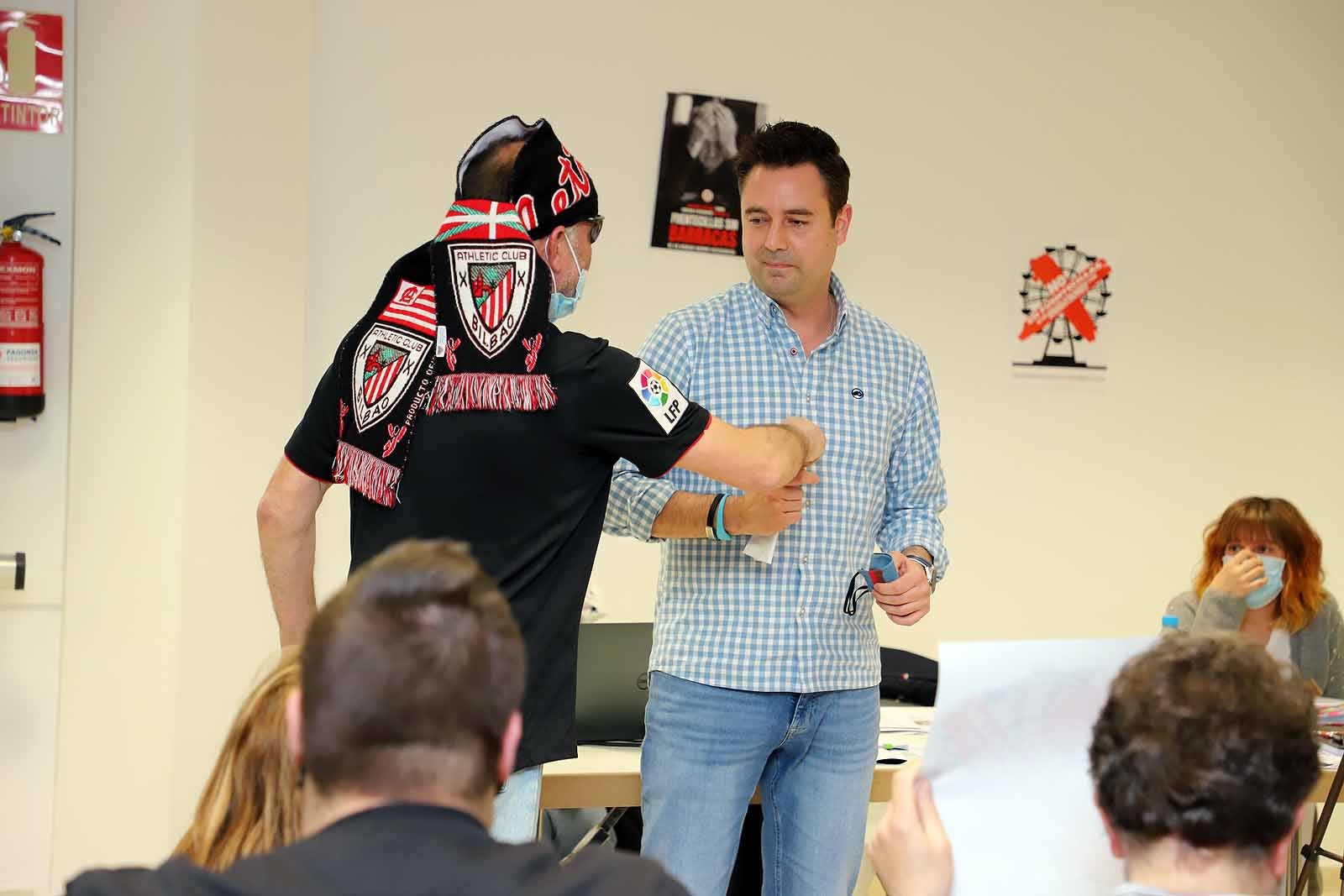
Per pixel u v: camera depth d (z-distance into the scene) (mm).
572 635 1857
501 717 959
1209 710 1001
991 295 4105
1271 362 4414
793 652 2164
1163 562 4328
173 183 3188
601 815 3055
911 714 3104
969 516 4129
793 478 1975
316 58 3469
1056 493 4207
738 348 2266
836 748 2230
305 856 891
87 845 3191
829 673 2197
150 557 3201
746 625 2166
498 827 1775
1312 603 3354
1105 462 4254
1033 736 1187
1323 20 4383
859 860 2279
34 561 3094
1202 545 4363
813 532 2203
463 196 1826
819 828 2223
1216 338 4355
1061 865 1188
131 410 3180
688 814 2158
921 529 2357
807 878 2227
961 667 1171
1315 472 4449
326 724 928
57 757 3158
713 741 2154
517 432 1759
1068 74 4137
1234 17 4293
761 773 2229
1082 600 4246
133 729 3207
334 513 3562
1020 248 4121
